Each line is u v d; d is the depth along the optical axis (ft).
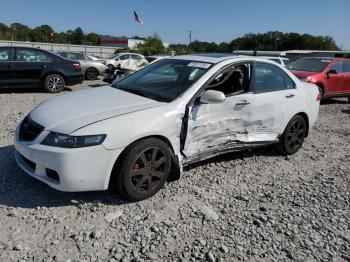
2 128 19.95
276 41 298.76
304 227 11.36
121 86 15.05
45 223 10.60
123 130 11.23
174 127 12.49
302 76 35.40
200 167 15.67
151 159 12.06
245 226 11.19
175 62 15.49
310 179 15.51
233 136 14.87
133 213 11.45
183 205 12.21
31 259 9.03
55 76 36.68
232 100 14.40
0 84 34.35
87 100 13.10
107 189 12.21
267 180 15.01
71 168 10.75
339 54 171.94
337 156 19.04
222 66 14.32
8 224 10.41
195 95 13.16
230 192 13.53
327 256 10.02
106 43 281.54
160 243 10.05
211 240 10.36
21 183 12.87
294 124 17.95
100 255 9.37
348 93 38.04
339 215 12.29
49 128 11.26
